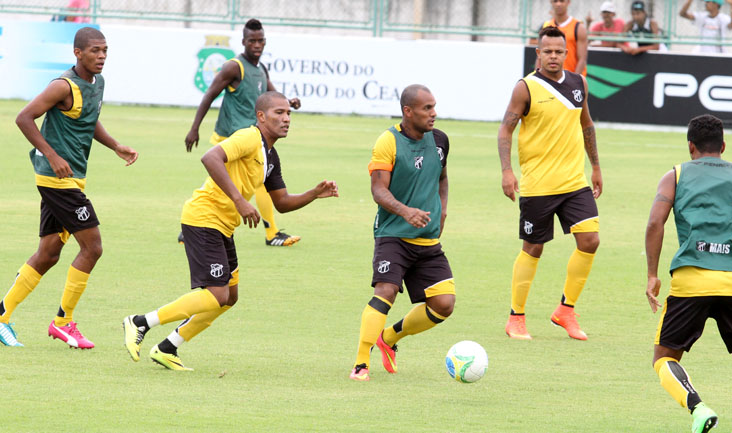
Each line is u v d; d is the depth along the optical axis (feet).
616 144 229.04
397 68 263.70
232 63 121.49
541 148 83.41
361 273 101.81
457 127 251.80
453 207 146.72
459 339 79.56
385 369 69.56
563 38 84.07
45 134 72.79
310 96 264.93
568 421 57.67
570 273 81.66
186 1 300.61
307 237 121.70
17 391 60.29
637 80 254.68
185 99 267.59
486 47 261.85
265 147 68.59
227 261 68.03
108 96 267.39
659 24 271.49
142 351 72.54
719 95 251.60
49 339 74.64
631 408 61.00
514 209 146.00
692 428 54.03
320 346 75.25
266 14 300.40
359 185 162.09
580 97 84.38
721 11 284.82
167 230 121.08
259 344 75.25
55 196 71.77
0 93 262.67
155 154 189.88
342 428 54.80
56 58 261.65
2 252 104.01
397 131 68.49
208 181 68.39
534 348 77.36
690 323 56.75
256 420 55.88
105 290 90.43
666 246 123.13
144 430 53.42
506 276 103.14
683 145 230.07
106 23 301.84
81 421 54.65
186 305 66.59
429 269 68.90
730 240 56.29
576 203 82.38
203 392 61.82
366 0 297.53
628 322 86.84
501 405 60.95
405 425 55.83
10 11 271.69
